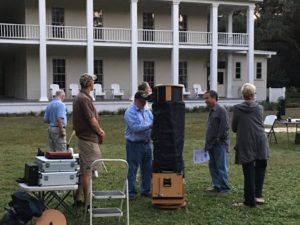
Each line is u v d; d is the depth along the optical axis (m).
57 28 28.84
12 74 32.62
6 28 28.67
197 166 11.59
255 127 7.50
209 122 8.59
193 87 34.00
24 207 5.89
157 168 7.60
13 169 10.97
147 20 32.88
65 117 9.93
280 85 49.53
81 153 7.23
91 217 6.31
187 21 34.19
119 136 17.73
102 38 29.89
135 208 7.64
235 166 11.66
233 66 35.91
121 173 10.57
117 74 32.16
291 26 52.31
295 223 6.89
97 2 31.08
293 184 9.54
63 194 8.23
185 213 7.38
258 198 7.93
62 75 30.50
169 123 7.50
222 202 8.03
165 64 33.72
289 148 15.18
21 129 19.36
